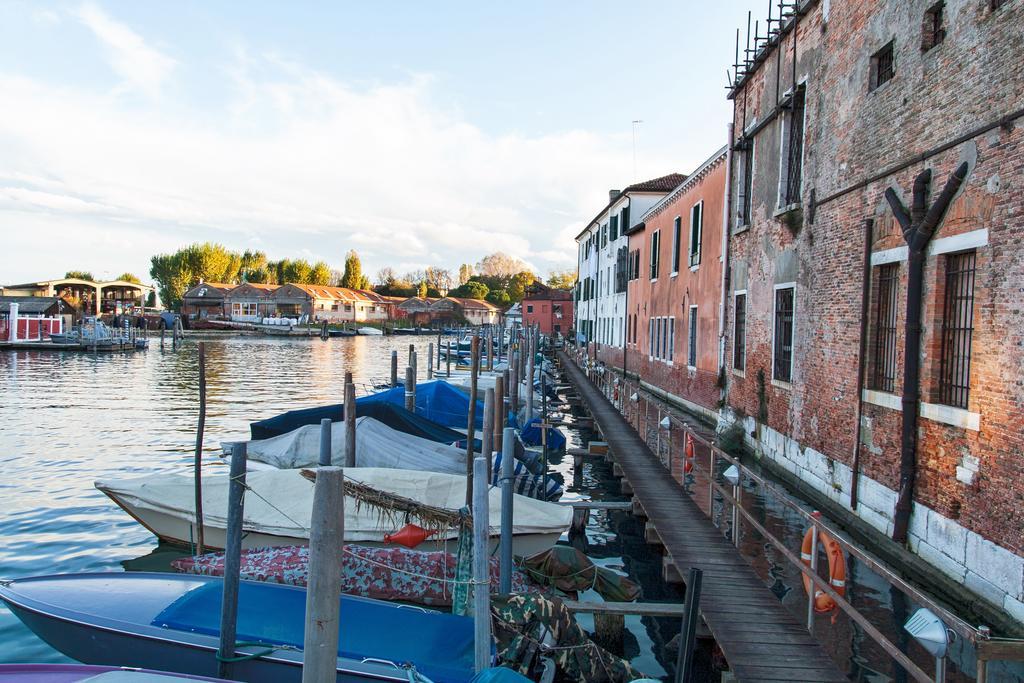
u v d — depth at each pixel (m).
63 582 7.46
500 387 14.21
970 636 4.08
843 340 10.99
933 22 8.92
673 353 24.27
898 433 9.23
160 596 7.19
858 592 8.20
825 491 11.51
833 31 11.66
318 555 4.07
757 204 15.40
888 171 9.67
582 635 6.70
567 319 80.25
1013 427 6.96
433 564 8.34
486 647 6.00
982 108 7.67
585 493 15.23
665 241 25.97
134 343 56.31
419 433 16.06
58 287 79.88
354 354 57.12
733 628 6.68
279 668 6.20
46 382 34.78
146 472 16.20
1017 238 7.01
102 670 5.41
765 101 15.12
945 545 8.06
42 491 14.48
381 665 6.15
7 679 5.28
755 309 15.41
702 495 12.12
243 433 21.59
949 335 8.41
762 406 14.84
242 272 112.88
